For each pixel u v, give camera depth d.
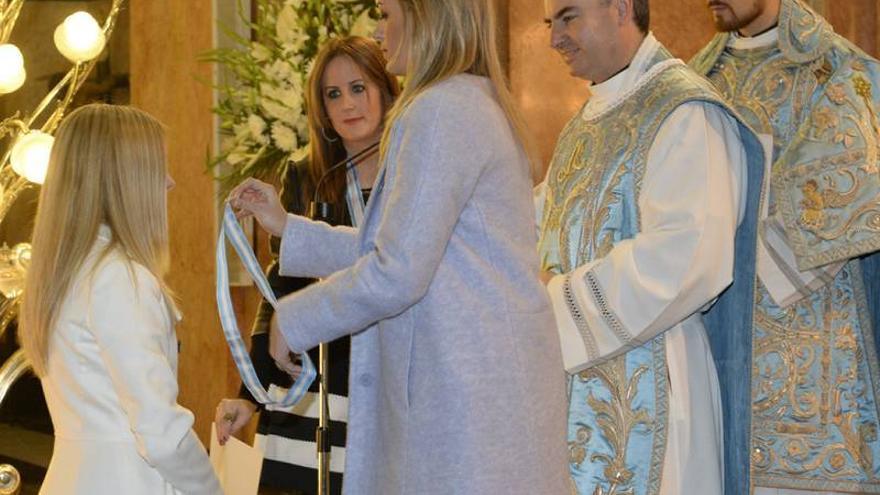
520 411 2.41
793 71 3.53
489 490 2.35
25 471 7.48
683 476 3.21
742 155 3.29
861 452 3.39
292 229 2.60
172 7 7.09
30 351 2.97
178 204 7.05
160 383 2.82
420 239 2.32
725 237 3.12
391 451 2.44
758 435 3.48
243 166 4.74
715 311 3.35
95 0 9.12
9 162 4.31
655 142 3.25
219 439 3.57
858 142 3.36
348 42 3.65
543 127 5.15
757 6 3.55
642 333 3.14
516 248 2.48
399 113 2.46
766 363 3.47
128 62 8.45
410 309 2.44
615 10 3.37
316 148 3.68
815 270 3.39
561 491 2.50
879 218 3.28
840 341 3.42
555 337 2.54
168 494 2.92
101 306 2.86
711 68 3.68
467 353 2.39
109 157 2.99
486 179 2.46
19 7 4.38
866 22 5.59
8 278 3.98
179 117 7.04
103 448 2.88
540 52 5.16
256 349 3.56
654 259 3.12
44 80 9.37
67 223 2.95
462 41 2.49
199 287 6.93
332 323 2.39
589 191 3.37
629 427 3.26
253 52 4.76
